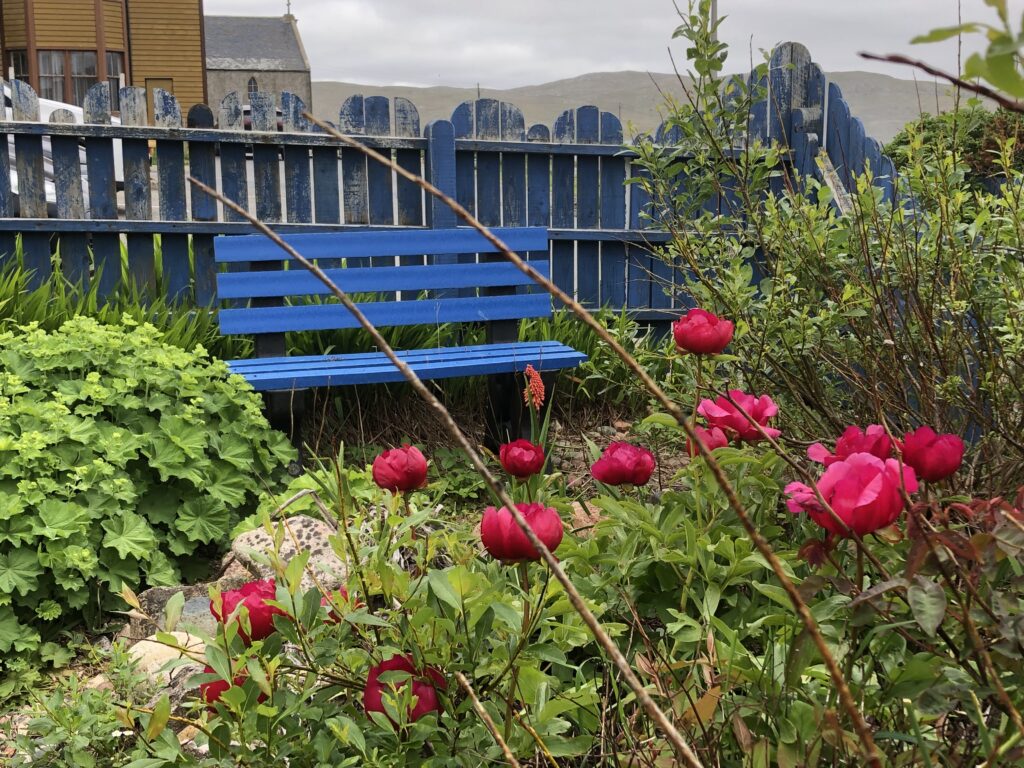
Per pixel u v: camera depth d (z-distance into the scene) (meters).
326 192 6.12
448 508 4.35
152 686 2.60
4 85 5.89
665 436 3.16
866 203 3.26
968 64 0.49
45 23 27.89
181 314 5.46
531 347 5.07
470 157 6.29
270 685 1.52
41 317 4.91
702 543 2.03
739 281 3.32
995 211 3.24
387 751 1.54
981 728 1.06
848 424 3.29
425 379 4.89
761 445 2.25
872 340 3.12
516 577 2.09
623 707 1.75
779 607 2.03
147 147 5.86
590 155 6.45
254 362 4.72
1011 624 1.15
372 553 1.72
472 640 1.57
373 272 5.15
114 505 3.40
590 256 6.47
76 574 3.23
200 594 3.32
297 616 1.57
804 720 1.37
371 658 1.64
